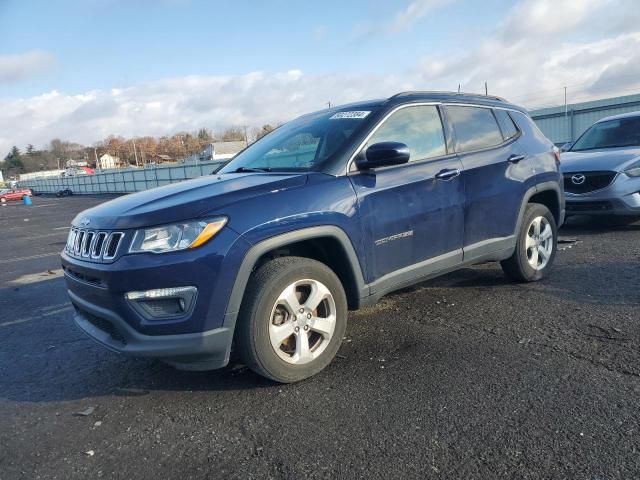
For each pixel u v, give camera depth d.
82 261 3.24
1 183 102.75
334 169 3.50
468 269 5.82
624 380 3.05
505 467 2.35
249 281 3.13
